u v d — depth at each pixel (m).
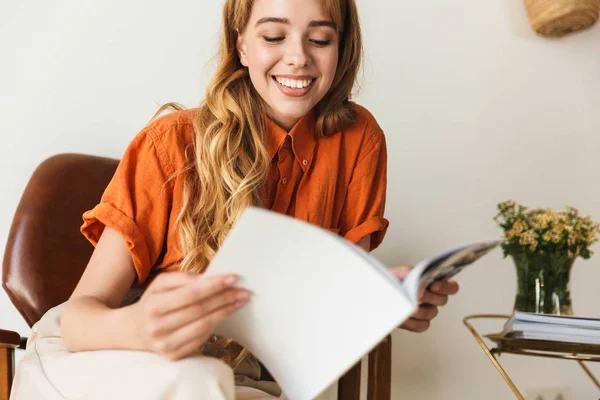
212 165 1.19
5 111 1.72
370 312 0.76
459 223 1.92
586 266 1.96
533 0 1.92
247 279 0.79
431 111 1.93
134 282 1.18
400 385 1.88
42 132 1.73
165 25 1.80
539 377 1.92
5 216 1.71
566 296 1.51
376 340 0.76
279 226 0.74
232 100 1.23
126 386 0.80
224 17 1.26
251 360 1.17
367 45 1.90
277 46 1.17
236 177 1.20
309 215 1.28
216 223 1.18
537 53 2.00
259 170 1.22
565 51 2.01
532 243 1.50
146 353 0.83
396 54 1.92
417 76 1.92
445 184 1.92
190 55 1.80
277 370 0.87
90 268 1.11
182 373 0.77
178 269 1.18
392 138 1.90
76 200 1.53
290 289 0.79
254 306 0.82
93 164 1.59
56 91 1.74
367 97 1.89
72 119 1.74
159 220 1.16
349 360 0.79
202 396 0.77
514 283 1.94
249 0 1.19
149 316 0.78
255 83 1.21
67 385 0.87
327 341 0.81
